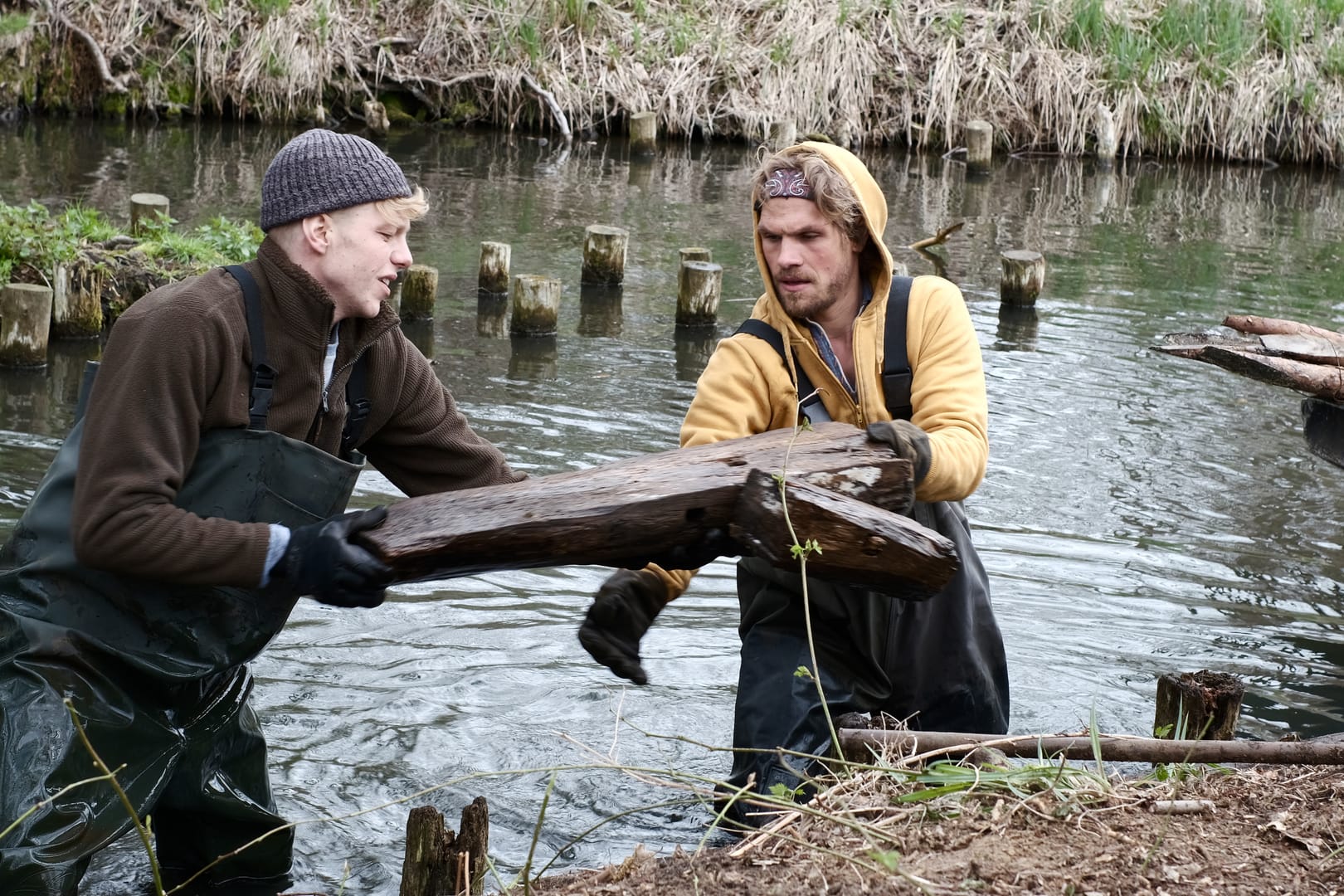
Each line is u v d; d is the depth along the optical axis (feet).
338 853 12.78
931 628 12.64
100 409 9.87
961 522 12.85
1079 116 66.08
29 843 9.68
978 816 10.07
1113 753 11.27
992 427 28.22
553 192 51.67
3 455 23.79
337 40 62.28
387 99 64.03
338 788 13.99
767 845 9.96
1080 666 17.63
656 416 28.32
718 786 13.89
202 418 10.16
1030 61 66.59
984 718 12.89
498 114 64.18
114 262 33.04
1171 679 13.44
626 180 54.80
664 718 15.96
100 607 10.25
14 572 10.38
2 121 56.65
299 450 10.39
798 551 10.02
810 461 10.92
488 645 17.66
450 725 15.49
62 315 31.50
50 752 9.91
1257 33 67.92
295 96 61.16
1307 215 54.29
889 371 12.32
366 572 9.82
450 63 64.28
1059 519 23.21
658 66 64.85
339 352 10.85
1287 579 21.12
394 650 17.34
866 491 10.92
